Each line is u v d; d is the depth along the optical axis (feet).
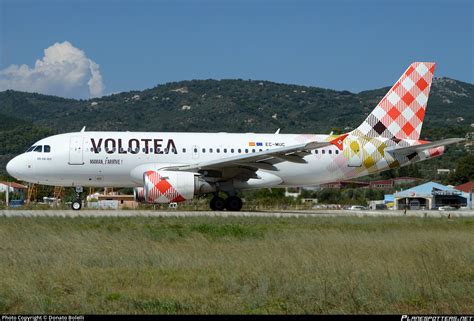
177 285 82.23
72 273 86.79
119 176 208.85
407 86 226.38
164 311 69.36
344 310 71.36
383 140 225.15
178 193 201.46
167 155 209.97
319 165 221.25
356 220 174.81
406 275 86.33
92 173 206.90
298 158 203.41
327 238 125.18
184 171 206.18
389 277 83.87
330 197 468.34
